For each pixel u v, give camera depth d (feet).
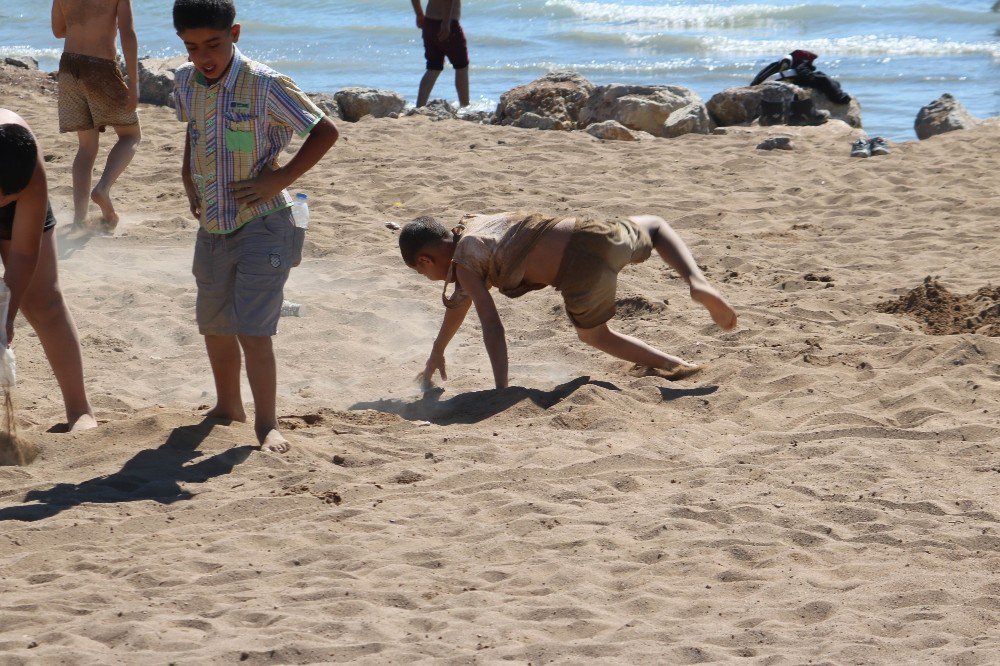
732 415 26.32
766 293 36.60
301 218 23.62
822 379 27.81
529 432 25.12
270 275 22.99
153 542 19.45
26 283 22.54
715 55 118.42
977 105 87.04
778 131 63.00
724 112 71.56
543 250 26.86
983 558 18.70
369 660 15.42
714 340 31.71
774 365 29.35
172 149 55.83
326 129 22.77
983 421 24.88
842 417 25.55
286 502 21.13
